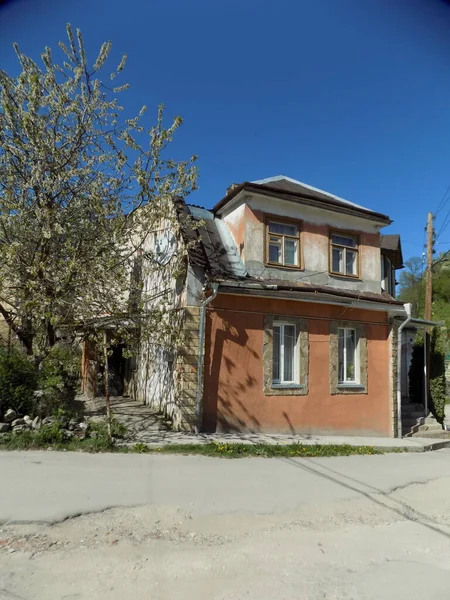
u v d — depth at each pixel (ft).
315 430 37.91
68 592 11.29
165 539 15.01
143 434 30.71
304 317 38.55
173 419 34.40
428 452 37.86
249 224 37.78
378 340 43.24
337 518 18.58
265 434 34.94
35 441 24.85
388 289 56.39
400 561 14.58
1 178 29.94
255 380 35.47
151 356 43.16
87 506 16.94
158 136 33.09
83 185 31.91
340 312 40.70
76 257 31.07
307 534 16.49
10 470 20.52
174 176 33.71
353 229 43.78
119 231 31.83
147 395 43.39
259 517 17.78
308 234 40.78
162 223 41.81
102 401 44.37
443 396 52.49
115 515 16.56
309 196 39.96
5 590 11.19
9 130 29.89
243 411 34.65
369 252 44.55
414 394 53.72
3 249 27.91
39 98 29.73
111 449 26.03
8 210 29.55
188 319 33.53
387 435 42.27
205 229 39.52
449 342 84.69
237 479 22.61
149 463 24.02
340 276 42.29
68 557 13.20
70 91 31.04
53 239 31.50
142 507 17.48
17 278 31.24
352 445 34.91
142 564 13.10
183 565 13.23
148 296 37.45
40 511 16.11
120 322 34.37
